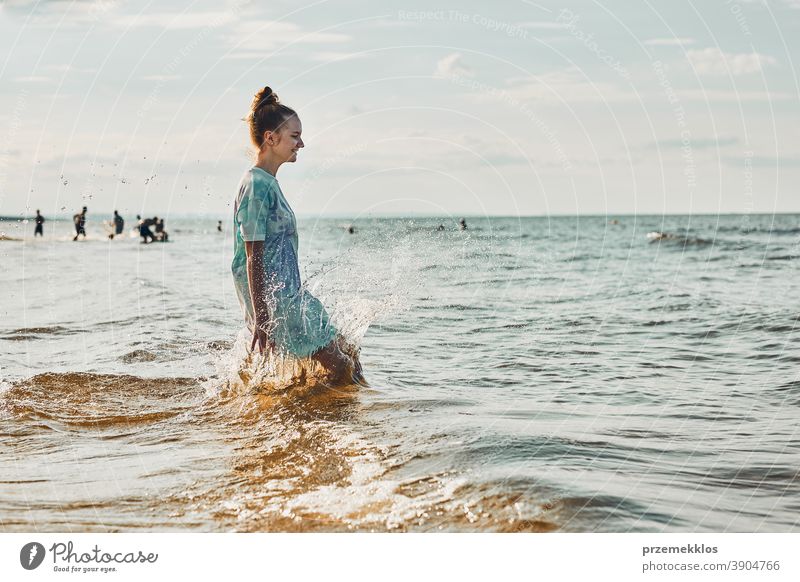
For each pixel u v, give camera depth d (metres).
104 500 3.27
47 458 3.84
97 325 8.03
